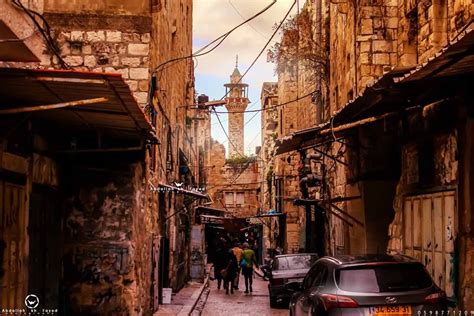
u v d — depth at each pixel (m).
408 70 8.74
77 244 12.45
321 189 23.72
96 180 12.56
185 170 25.20
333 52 21.88
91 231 12.50
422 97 9.87
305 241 28.28
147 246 14.37
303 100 33.44
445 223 9.92
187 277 29.45
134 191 12.57
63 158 12.13
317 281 9.45
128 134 11.66
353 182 16.83
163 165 18.22
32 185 10.02
